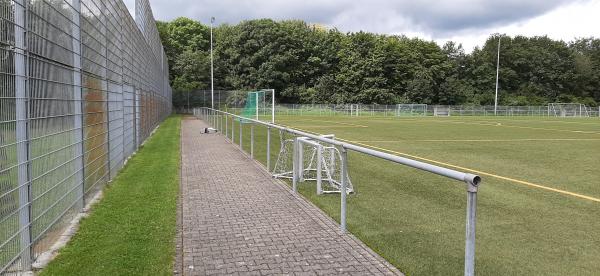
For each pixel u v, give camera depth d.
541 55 73.00
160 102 30.00
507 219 6.20
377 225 5.81
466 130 25.44
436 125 30.91
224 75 65.56
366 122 35.31
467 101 68.69
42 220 4.45
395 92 66.88
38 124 4.31
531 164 11.63
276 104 59.47
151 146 14.81
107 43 8.15
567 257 4.76
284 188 7.93
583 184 8.81
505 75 71.44
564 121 40.62
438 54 68.88
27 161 4.01
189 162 11.06
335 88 66.44
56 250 4.60
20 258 3.95
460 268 4.39
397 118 45.22
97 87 7.20
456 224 5.90
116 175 9.02
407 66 66.81
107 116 8.09
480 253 4.85
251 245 4.90
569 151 14.76
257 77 64.50
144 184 8.11
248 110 35.06
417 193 7.75
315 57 66.38
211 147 14.63
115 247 4.70
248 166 10.41
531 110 62.16
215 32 72.06
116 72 9.23
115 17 9.17
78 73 5.88
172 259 4.42
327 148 8.27
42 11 4.42
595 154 13.94
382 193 7.74
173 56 65.94
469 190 3.15
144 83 16.77
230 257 4.54
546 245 5.14
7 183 3.61
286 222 5.79
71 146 5.56
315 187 8.19
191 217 6.01
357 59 65.81
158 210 6.25
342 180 5.31
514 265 4.53
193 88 60.34
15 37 3.74
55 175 4.86
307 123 33.19
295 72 65.75
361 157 12.16
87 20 6.43
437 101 68.06
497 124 33.09
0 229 3.50
